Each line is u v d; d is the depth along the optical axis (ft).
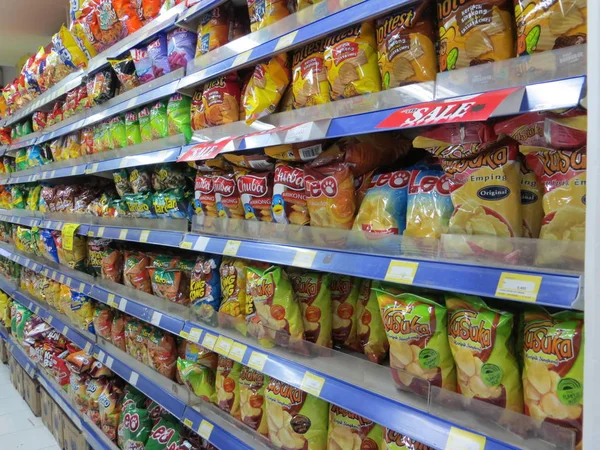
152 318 6.42
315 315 4.57
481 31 2.87
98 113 7.70
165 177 6.48
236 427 5.22
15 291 13.52
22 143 11.73
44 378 10.69
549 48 2.56
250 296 4.94
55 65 9.34
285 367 4.34
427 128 3.57
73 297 9.09
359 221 3.86
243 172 5.08
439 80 3.12
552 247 2.61
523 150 2.86
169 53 5.95
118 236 7.14
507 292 2.60
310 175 4.23
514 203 2.93
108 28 7.42
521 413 2.91
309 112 4.16
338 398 3.75
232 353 4.93
